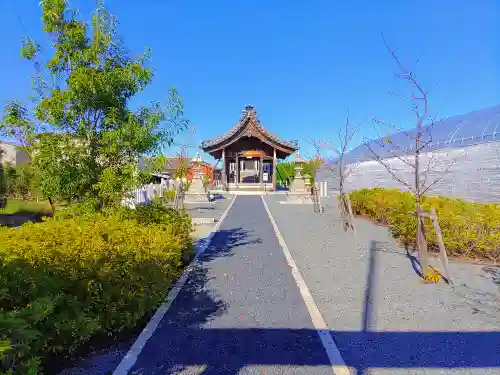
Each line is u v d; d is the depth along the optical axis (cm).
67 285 324
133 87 505
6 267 313
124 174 502
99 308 349
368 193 1391
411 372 312
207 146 3081
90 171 500
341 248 815
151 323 405
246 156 3181
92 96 479
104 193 512
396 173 1847
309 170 2728
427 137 1591
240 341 367
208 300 484
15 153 1425
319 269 640
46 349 308
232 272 616
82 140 503
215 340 369
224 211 1636
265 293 511
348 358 337
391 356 339
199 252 759
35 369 245
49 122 483
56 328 299
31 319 252
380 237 948
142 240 459
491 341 366
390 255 737
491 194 1171
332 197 2481
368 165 2281
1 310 244
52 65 476
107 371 316
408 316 431
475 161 1248
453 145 1365
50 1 465
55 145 478
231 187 3142
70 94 455
